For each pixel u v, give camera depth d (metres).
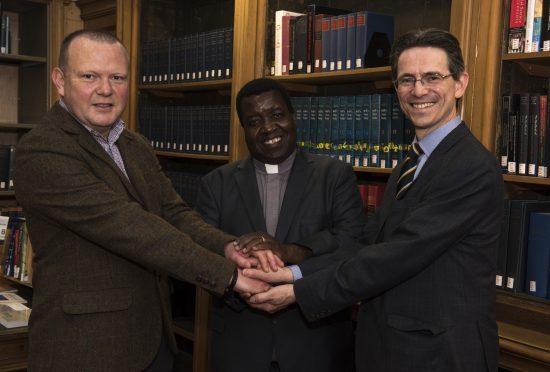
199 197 2.64
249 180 2.50
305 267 2.27
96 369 1.92
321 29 3.20
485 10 2.38
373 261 1.93
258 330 2.37
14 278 3.70
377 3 3.44
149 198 2.13
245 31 3.49
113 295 1.96
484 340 1.83
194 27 4.71
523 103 2.34
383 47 3.05
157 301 2.10
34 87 5.04
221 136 3.93
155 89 4.52
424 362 1.84
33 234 2.03
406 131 2.85
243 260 2.25
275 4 3.45
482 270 1.87
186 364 4.34
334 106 3.16
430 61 1.91
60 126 1.98
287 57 3.37
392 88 3.22
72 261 1.95
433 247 1.84
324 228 2.43
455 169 1.85
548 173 2.28
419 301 1.89
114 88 1.99
